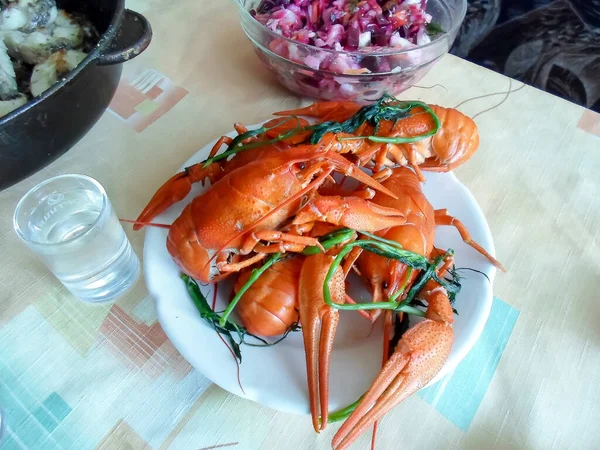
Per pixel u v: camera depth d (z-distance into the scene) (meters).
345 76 0.31
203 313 0.23
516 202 0.31
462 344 0.22
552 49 0.62
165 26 0.40
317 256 0.24
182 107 0.35
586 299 0.27
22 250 0.27
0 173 0.24
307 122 0.31
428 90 0.37
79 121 0.26
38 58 0.31
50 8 0.32
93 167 0.31
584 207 0.31
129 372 0.23
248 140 0.29
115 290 0.26
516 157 0.33
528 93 0.37
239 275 0.26
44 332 0.24
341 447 0.20
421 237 0.26
